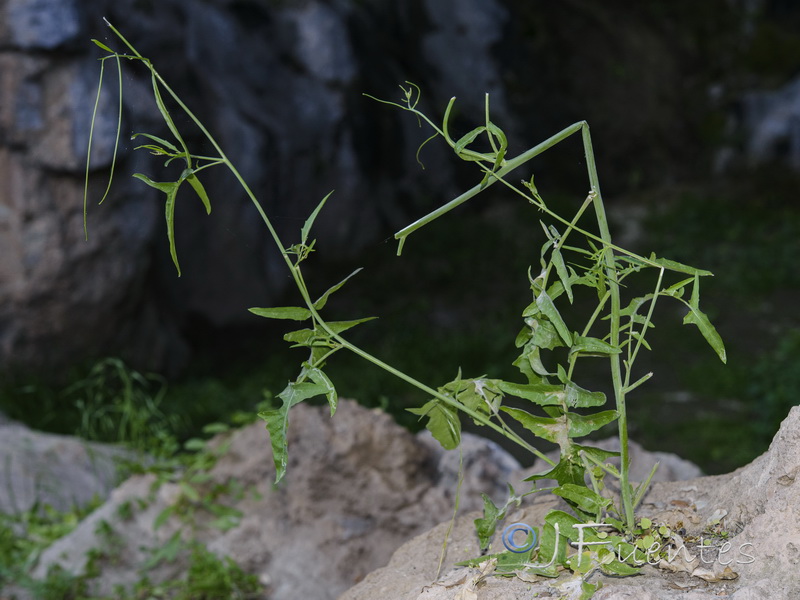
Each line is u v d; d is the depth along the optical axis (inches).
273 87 523.8
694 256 538.3
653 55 682.2
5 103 354.6
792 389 342.3
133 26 460.4
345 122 543.5
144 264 390.0
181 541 174.4
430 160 589.0
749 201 629.6
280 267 501.7
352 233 545.6
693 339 424.8
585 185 637.9
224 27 510.9
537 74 647.8
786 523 68.0
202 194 69.9
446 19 631.8
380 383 381.1
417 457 172.1
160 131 318.7
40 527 220.8
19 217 363.6
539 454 74.1
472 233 561.6
